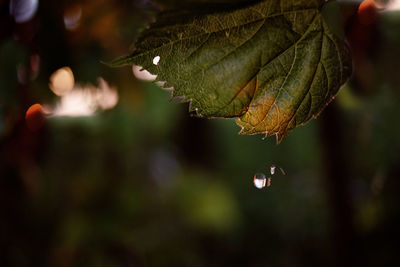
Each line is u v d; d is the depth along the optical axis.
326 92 0.19
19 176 0.50
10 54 0.40
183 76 0.18
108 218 0.87
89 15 0.48
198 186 1.19
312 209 1.36
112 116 0.86
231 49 0.18
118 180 0.96
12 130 0.46
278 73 0.18
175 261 1.04
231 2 0.17
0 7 0.39
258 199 1.53
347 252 0.66
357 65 0.39
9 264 0.55
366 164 0.70
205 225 1.15
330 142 0.66
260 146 1.66
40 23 0.40
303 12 0.18
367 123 0.63
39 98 0.43
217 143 1.48
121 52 0.53
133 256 0.91
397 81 0.51
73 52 0.46
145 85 0.69
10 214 0.54
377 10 0.36
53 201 0.78
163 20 0.17
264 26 0.18
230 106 0.18
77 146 0.81
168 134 1.26
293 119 0.19
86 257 0.81
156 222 1.08
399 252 0.67
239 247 1.35
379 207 0.67
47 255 0.71
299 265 1.26
